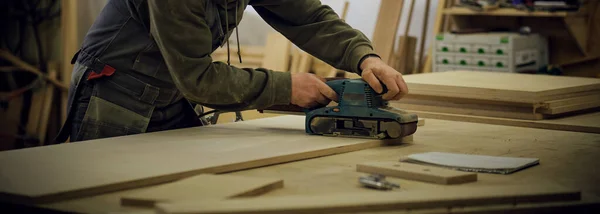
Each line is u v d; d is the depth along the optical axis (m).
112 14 2.17
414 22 5.13
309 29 2.33
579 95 2.61
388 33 4.23
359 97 1.99
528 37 4.45
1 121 5.14
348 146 1.86
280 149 1.77
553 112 2.40
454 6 4.69
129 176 1.45
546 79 2.82
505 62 4.34
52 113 5.28
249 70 2.02
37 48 5.41
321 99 2.05
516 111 2.46
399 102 2.73
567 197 1.36
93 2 5.66
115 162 1.59
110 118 2.18
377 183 1.40
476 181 1.51
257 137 1.98
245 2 2.21
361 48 2.24
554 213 1.33
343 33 2.30
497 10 4.46
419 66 4.99
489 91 2.48
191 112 2.34
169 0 1.80
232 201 1.21
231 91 1.95
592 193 1.43
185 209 1.15
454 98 2.59
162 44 1.86
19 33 5.38
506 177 1.55
